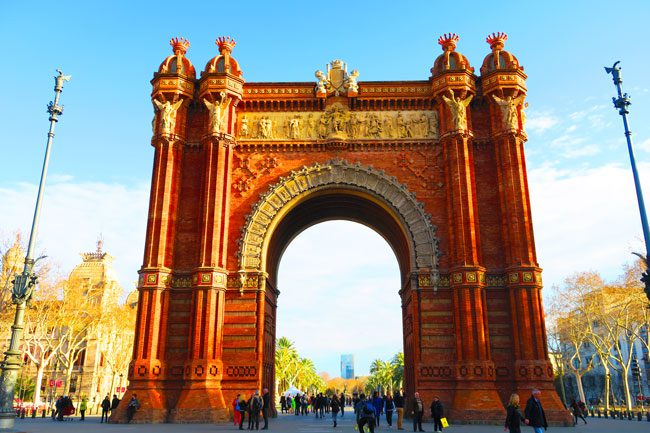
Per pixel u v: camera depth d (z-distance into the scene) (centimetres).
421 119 4919
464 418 3912
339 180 4778
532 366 4069
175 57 5003
